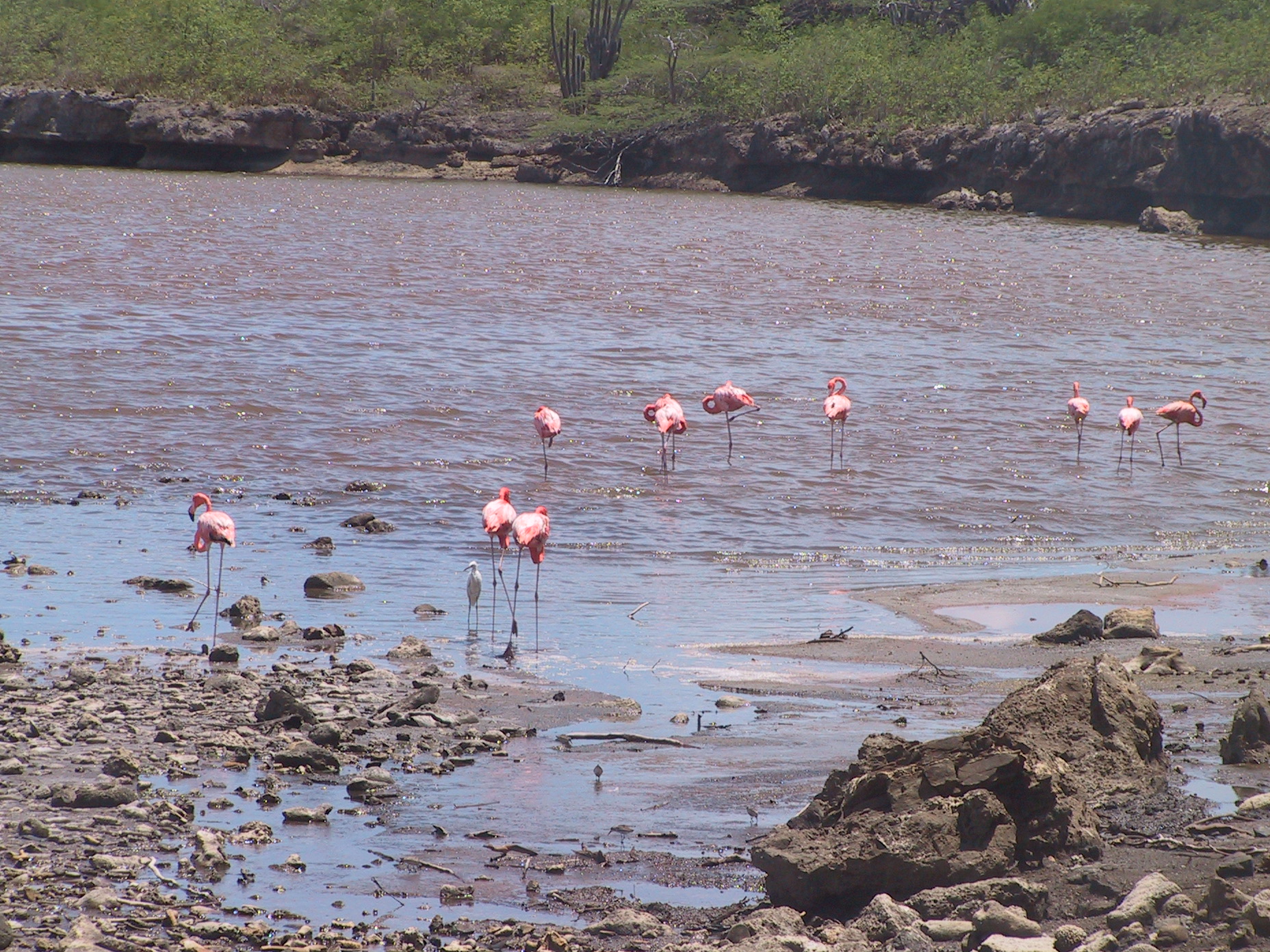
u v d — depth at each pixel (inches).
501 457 2058.3
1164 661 1145.4
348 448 2073.1
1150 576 1537.9
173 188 7583.7
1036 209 7672.2
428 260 4505.4
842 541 1707.7
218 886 741.9
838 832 724.7
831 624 1333.7
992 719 864.9
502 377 2618.1
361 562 1544.0
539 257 4692.4
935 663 1191.6
